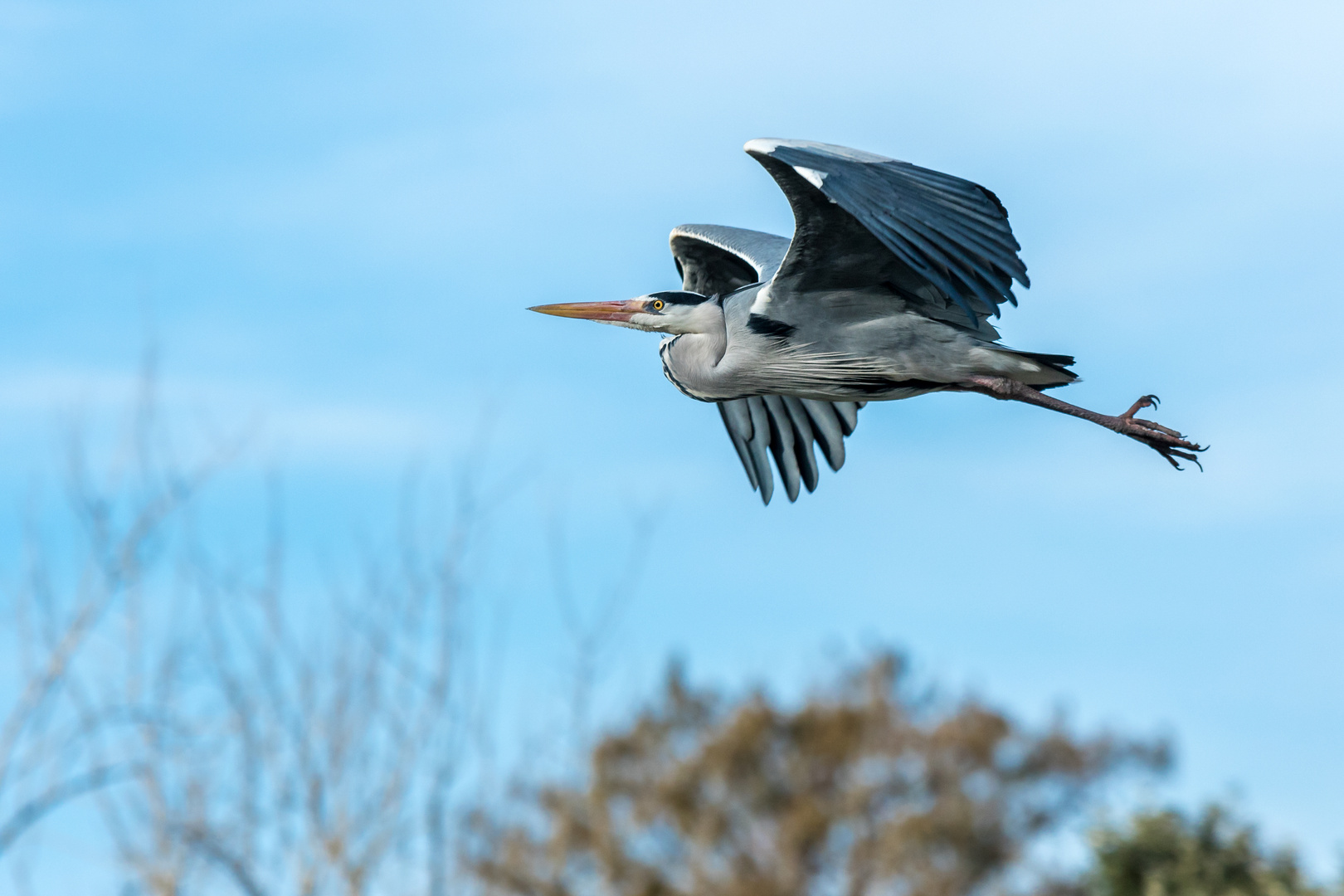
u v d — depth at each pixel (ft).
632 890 81.05
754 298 36.55
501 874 41.22
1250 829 49.11
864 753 95.66
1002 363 34.60
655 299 38.37
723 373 36.60
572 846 63.98
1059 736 96.17
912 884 94.63
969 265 30.96
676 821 87.81
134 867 36.63
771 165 31.86
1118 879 49.83
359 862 38.40
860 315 35.17
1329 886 45.68
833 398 37.17
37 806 35.12
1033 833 95.91
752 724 90.79
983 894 94.94
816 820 90.94
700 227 41.63
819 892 95.66
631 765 85.66
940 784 96.32
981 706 97.45
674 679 89.92
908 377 35.40
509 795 41.98
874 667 99.76
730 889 89.04
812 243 33.76
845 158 31.22
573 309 39.01
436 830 39.47
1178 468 34.04
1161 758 95.45
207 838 37.45
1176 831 49.60
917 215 30.58
